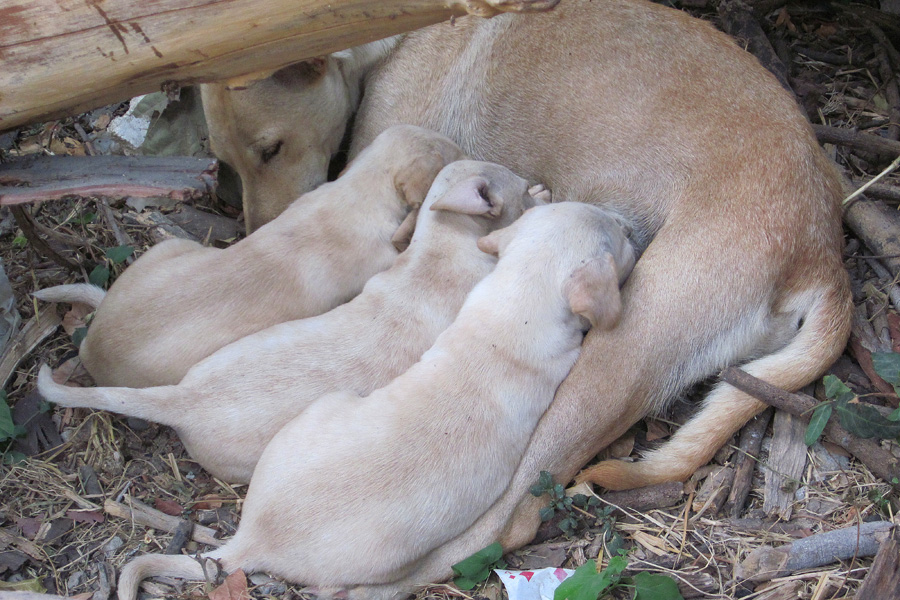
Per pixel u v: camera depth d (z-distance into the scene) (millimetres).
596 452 1145
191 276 1156
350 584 1052
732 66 1216
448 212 1183
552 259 1123
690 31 1235
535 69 1249
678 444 1150
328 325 1136
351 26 1057
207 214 1352
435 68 1281
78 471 1150
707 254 1145
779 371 1158
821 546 1082
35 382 1206
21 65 1045
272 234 1189
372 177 1213
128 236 1312
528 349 1112
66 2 1029
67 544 1108
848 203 1288
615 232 1148
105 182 1098
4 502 1129
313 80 1231
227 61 1068
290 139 1249
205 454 1109
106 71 1056
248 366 1110
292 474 1054
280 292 1173
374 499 1045
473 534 1089
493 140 1276
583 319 1141
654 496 1131
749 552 1098
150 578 1079
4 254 1288
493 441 1085
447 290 1161
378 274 1170
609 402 1128
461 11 1032
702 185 1171
